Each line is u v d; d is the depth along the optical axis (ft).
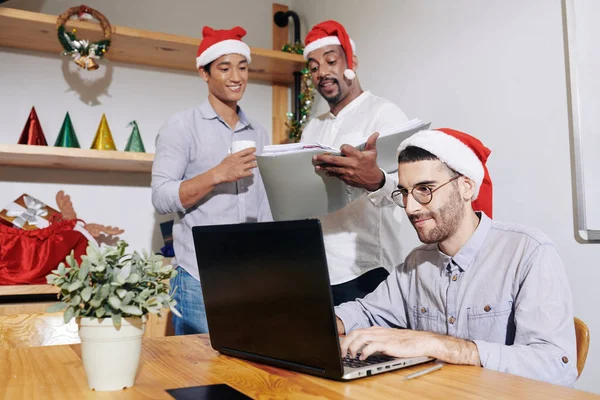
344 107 7.12
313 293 3.12
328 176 5.39
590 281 6.19
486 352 3.44
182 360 3.67
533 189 6.80
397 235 6.75
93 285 2.96
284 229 3.19
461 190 4.00
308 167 5.23
